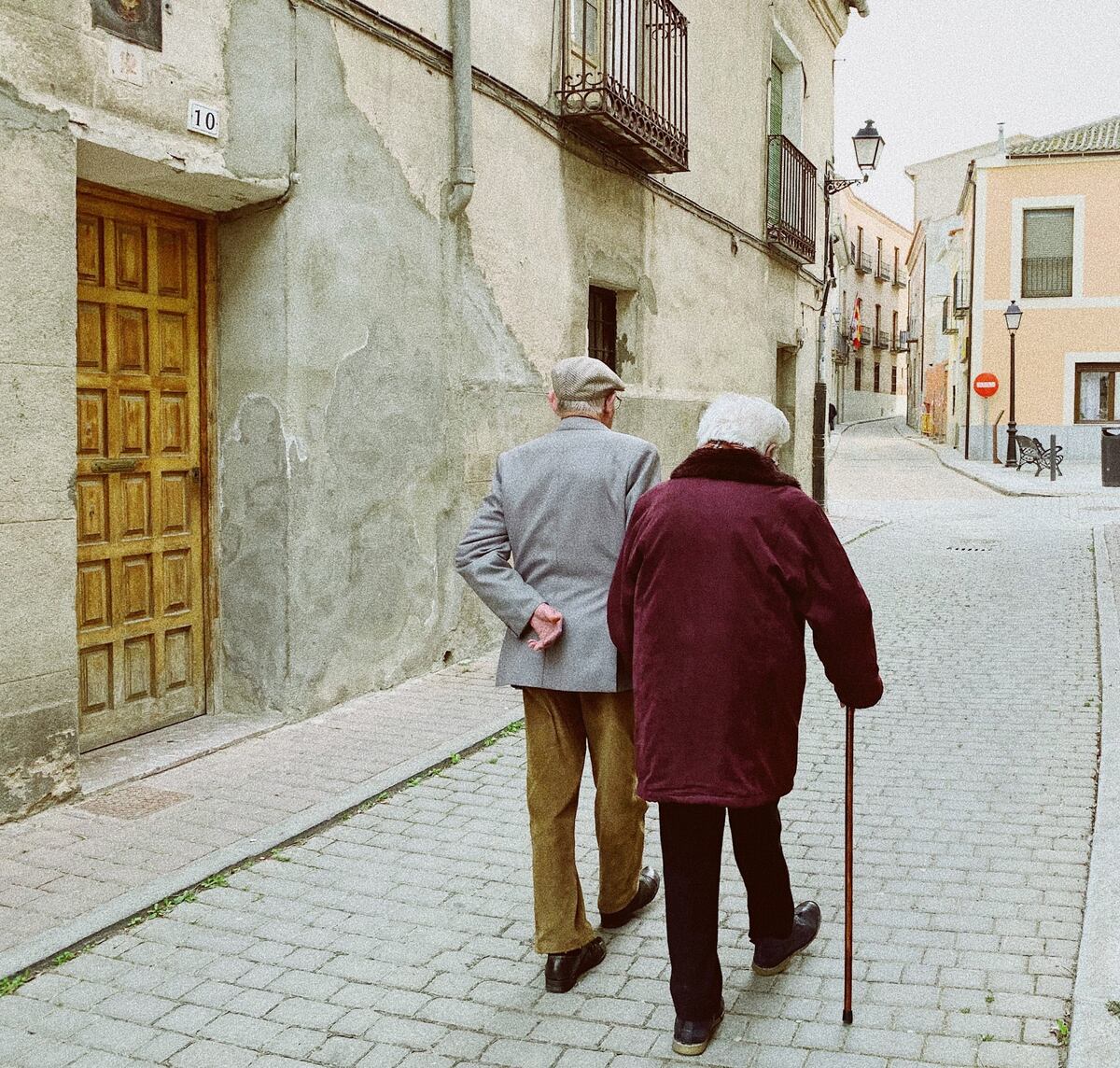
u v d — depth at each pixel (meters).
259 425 5.70
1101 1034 2.80
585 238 8.80
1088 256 30.09
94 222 5.13
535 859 3.18
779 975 3.22
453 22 6.78
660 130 9.27
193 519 5.77
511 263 7.66
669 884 2.86
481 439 7.35
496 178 7.42
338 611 6.03
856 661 2.76
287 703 5.74
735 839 3.12
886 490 23.25
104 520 5.23
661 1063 2.79
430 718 5.82
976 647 7.64
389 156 6.30
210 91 5.09
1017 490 21.48
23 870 3.88
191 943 3.43
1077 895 3.72
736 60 12.56
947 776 5.00
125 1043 2.89
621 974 3.26
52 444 4.39
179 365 5.64
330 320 5.88
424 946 3.43
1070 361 30.50
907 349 68.81
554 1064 2.80
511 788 4.82
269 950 3.39
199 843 4.12
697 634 2.72
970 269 32.09
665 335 10.67
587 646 3.11
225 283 5.75
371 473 6.26
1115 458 21.69
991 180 30.56
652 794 2.74
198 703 5.83
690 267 11.25
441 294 6.86
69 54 4.41
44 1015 3.02
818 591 2.73
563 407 3.29
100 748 5.25
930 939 3.42
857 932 3.48
